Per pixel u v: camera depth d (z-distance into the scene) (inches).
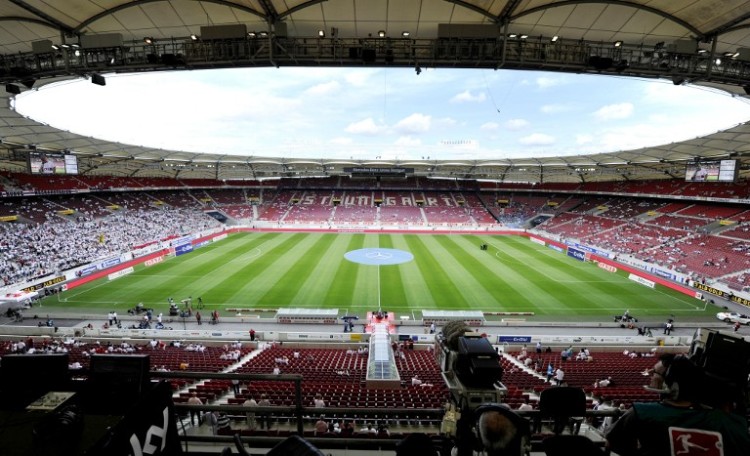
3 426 108.5
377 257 1685.5
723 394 104.0
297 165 2586.1
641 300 1184.2
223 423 301.7
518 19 467.8
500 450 87.7
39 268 1269.7
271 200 2928.2
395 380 616.7
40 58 528.4
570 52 503.2
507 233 2438.5
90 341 884.6
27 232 1528.1
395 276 1396.4
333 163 2507.4
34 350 760.3
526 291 1250.0
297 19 477.7
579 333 969.5
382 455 191.6
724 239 1551.4
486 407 97.0
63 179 1937.7
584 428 268.1
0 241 1396.4
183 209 2506.2
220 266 1518.2
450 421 132.3
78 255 1449.3
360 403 488.1
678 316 1076.5
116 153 1779.0
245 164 2508.6
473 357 127.6
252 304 1127.0
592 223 2215.8
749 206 1705.2
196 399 483.2
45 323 992.9
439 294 1215.6
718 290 1200.2
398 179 3107.8
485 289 1264.8
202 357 759.7
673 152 1571.1
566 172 2429.9
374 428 365.7
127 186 2298.2
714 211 1815.9
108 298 1170.6
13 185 1652.3
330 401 496.7
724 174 1322.6
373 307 1111.0
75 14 466.3
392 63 506.9
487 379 125.0
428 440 107.0
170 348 849.5
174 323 1015.0
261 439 174.9
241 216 2672.2
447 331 157.2
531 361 783.7
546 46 498.6
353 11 459.8
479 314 1011.9
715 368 146.8
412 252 1801.2
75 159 1438.2
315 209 2790.4
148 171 2423.7
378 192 3058.6
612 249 1749.5
